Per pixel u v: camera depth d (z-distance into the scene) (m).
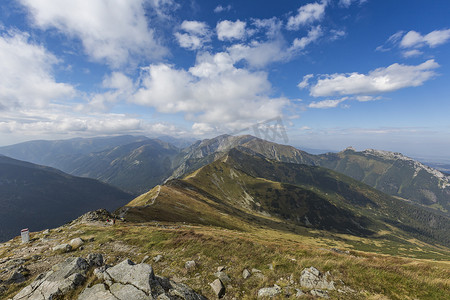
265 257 19.75
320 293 13.98
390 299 13.66
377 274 16.17
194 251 21.42
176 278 16.27
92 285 12.12
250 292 14.51
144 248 23.09
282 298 13.44
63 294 11.43
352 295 13.96
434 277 15.73
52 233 31.22
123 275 12.42
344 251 27.03
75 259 14.37
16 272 15.73
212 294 14.08
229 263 18.89
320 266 17.48
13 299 11.79
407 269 17.11
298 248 22.84
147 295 10.73
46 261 19.59
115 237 27.17
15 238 30.66
